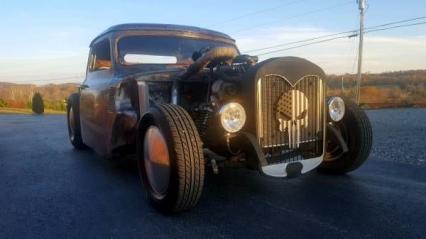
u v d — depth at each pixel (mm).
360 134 4164
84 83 6414
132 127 4184
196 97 4312
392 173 4586
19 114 25453
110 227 3131
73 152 6918
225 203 3627
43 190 4293
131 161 5852
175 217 3311
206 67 4219
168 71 4418
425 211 3260
